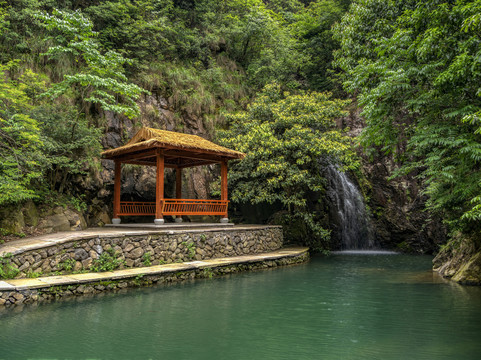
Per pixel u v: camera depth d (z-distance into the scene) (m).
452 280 9.13
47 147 9.99
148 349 4.38
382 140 8.18
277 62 20.30
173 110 16.33
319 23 23.14
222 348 4.43
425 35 6.76
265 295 7.40
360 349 4.41
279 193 15.51
